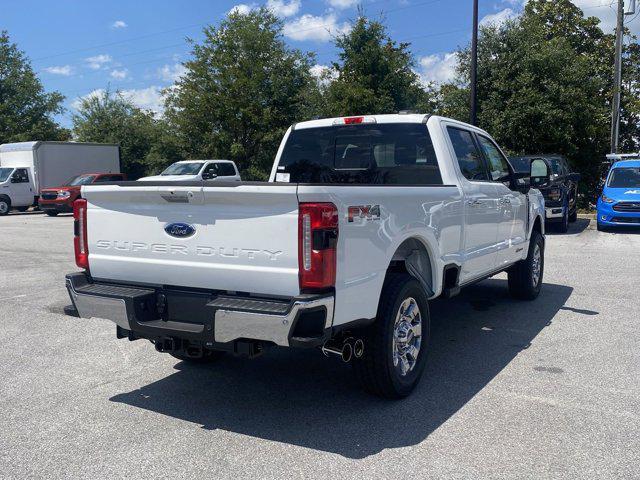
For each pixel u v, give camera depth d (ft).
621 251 40.04
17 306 25.34
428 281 16.34
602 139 87.92
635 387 15.40
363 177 19.52
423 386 15.76
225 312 12.07
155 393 15.47
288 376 16.75
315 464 11.57
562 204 50.37
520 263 24.89
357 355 13.47
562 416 13.66
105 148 97.04
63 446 12.45
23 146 88.07
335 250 11.94
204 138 106.42
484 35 77.87
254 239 12.19
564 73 74.84
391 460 11.69
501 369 17.01
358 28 83.82
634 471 11.16
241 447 12.34
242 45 106.93
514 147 77.05
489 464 11.47
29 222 72.18
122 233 13.94
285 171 20.94
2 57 133.49
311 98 100.32
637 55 101.86
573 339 19.88
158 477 11.14
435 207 15.87
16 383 16.22
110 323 22.56
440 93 86.99
